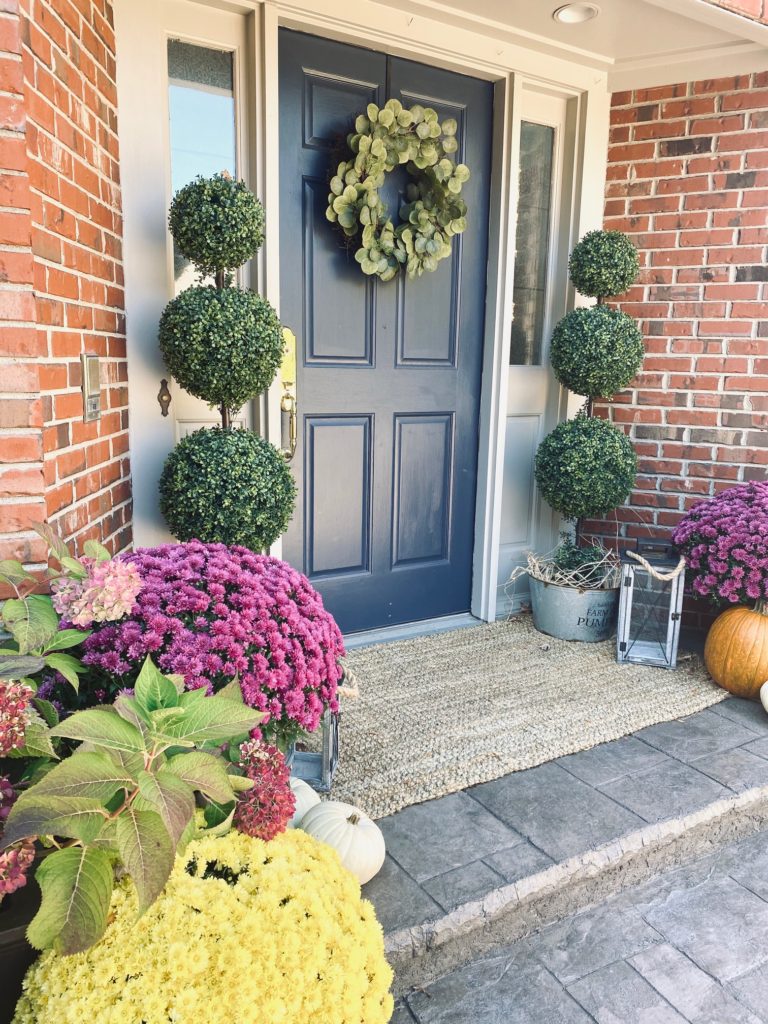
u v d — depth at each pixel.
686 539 2.98
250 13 2.47
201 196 2.12
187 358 2.16
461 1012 1.55
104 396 2.08
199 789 1.11
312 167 2.72
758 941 1.76
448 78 2.98
